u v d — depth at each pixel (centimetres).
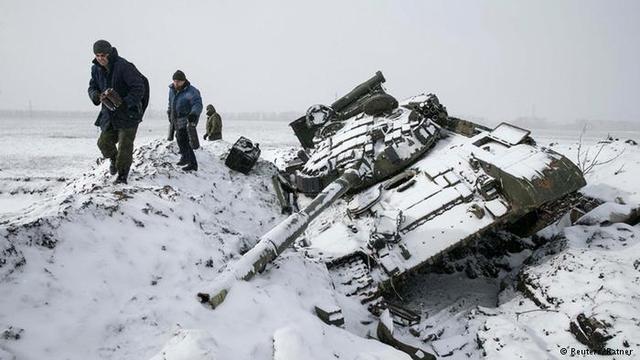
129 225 442
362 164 736
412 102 921
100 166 818
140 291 369
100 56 509
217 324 358
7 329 289
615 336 424
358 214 677
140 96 536
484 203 617
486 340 470
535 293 552
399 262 575
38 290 329
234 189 854
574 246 618
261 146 2517
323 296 478
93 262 376
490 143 740
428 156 770
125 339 321
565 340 459
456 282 689
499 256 756
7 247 342
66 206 421
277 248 477
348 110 1014
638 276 519
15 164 1748
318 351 350
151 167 737
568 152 1231
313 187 779
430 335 519
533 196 586
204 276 422
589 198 895
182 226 485
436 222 615
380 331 468
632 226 668
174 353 294
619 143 1151
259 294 405
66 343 303
